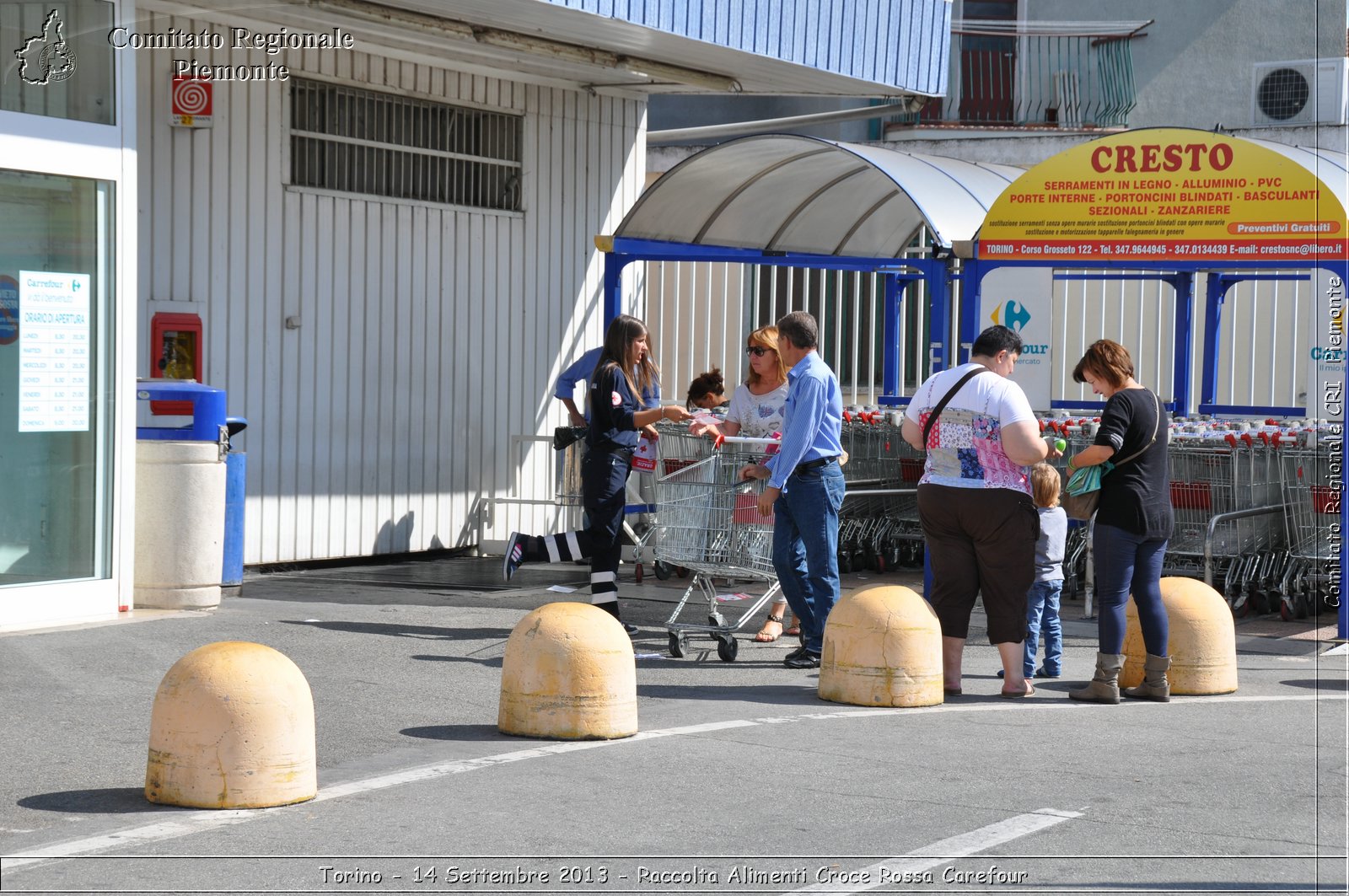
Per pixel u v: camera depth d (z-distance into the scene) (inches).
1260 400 625.0
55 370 366.6
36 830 216.8
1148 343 644.7
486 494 566.6
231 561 414.0
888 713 305.9
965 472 319.6
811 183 553.6
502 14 432.1
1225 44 805.9
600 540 369.7
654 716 300.4
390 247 525.7
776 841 216.7
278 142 486.9
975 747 277.1
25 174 357.7
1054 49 826.2
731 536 358.6
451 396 550.9
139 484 389.4
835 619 318.0
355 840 213.8
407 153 533.6
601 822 224.7
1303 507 445.1
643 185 627.8
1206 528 444.8
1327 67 780.6
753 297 694.5
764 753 269.6
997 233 429.4
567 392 514.3
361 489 520.4
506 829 220.2
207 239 467.5
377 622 393.1
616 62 506.3
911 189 452.4
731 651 361.4
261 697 231.0
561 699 277.7
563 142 589.3
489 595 452.8
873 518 546.6
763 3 463.5
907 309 739.4
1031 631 343.3
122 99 374.6
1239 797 245.6
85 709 289.1
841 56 495.8
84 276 372.2
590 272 605.3
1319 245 400.5
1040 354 431.2
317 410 504.1
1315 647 398.9
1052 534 343.9
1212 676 332.2
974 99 823.7
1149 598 321.4
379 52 508.7
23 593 360.8
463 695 314.8
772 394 385.7
